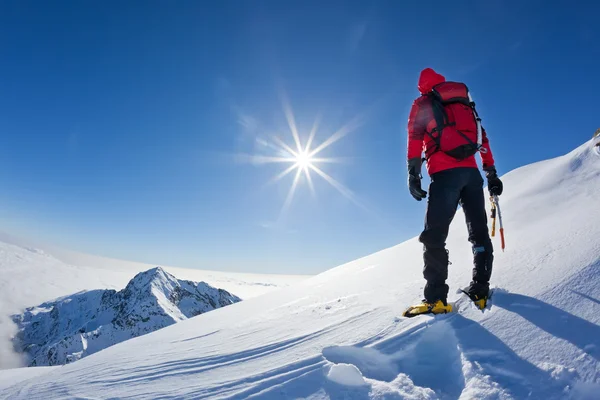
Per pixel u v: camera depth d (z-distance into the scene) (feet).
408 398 5.64
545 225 11.31
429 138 8.87
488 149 9.20
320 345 8.13
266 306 15.25
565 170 15.66
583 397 4.83
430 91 9.04
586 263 7.55
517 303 7.22
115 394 7.72
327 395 6.03
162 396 7.23
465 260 11.52
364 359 7.30
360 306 10.53
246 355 8.74
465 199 8.87
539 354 5.71
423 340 7.20
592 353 5.34
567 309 6.49
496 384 5.41
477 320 7.12
